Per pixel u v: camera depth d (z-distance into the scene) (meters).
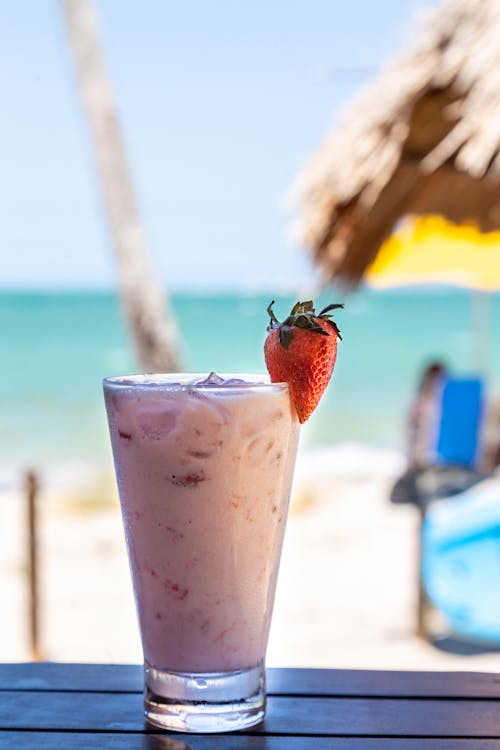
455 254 7.00
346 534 8.88
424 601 5.46
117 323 33.88
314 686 1.10
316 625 5.86
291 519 9.70
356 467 14.40
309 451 17.25
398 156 4.39
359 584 6.97
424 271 7.07
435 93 4.20
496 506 4.77
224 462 0.91
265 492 0.94
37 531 4.64
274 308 1.01
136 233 8.62
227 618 0.95
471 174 3.85
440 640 5.41
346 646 5.34
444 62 4.10
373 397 23.91
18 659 5.00
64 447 19.12
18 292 42.31
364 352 30.73
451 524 4.86
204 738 0.94
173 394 0.90
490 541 4.75
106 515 10.48
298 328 0.94
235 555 0.93
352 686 1.10
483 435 6.20
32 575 4.64
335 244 4.98
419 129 4.29
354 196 4.66
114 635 5.65
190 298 42.38
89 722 0.98
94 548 8.75
